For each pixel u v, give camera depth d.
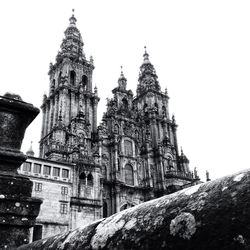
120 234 2.32
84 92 79.94
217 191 1.86
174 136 96.38
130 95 93.38
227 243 1.61
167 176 83.44
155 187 82.25
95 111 80.19
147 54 111.62
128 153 81.38
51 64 88.88
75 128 72.00
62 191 52.69
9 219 4.69
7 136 5.30
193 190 2.08
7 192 4.84
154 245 1.99
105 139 78.94
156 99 99.31
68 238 3.06
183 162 89.88
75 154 60.69
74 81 82.31
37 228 47.88
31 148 95.06
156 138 89.94
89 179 58.88
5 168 5.18
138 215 2.32
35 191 49.41
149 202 2.43
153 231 2.05
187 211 1.91
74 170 56.22
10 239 4.63
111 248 2.32
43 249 3.40
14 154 5.20
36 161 51.44
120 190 72.88
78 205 54.41
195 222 1.81
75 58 84.19
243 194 1.68
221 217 1.70
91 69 86.81
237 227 1.60
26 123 5.52
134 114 90.06
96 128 78.19
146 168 82.62
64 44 89.69
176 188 80.44
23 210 4.82
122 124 84.19
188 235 1.81
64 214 51.16
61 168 54.25
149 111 95.12
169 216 2.02
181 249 1.82
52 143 64.69
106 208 70.12
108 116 84.25
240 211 1.63
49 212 49.66
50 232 48.41
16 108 5.36
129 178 78.06
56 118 74.75
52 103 79.38
